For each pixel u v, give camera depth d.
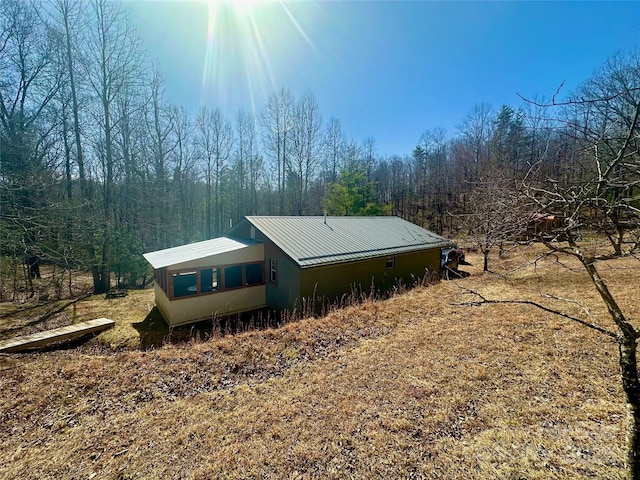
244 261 10.43
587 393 3.88
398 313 7.86
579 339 5.40
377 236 13.15
